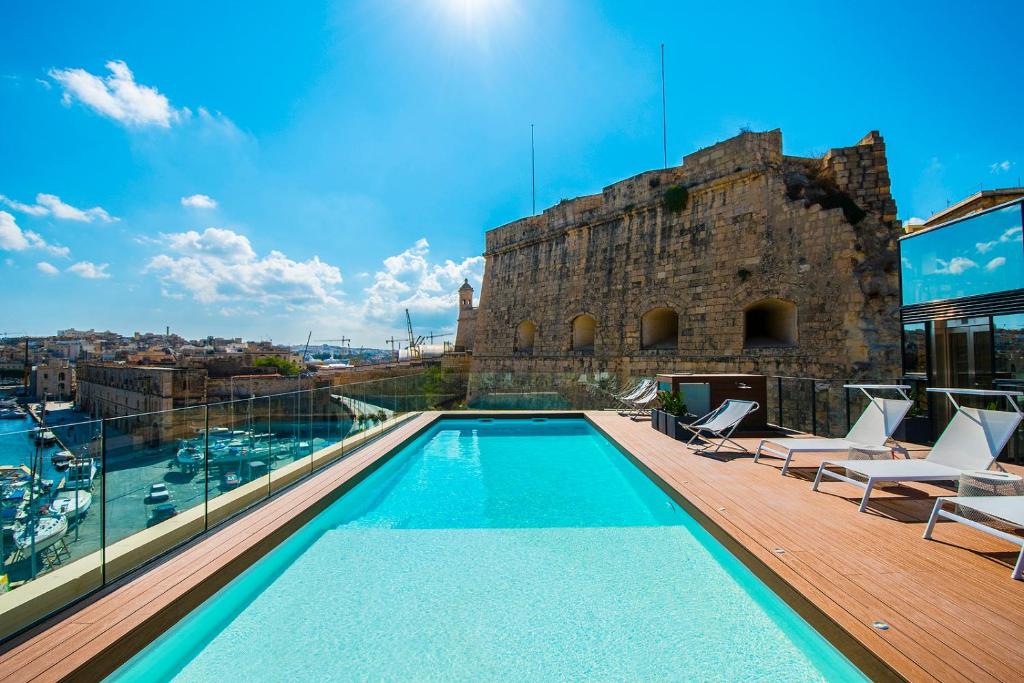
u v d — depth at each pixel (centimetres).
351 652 393
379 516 711
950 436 575
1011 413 516
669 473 743
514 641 403
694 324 1777
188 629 400
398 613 448
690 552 562
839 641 327
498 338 2834
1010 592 369
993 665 282
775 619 410
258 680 362
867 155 1512
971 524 421
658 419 1165
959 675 274
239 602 467
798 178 1591
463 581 506
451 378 3372
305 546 600
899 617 335
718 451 908
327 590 491
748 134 1666
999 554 439
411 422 1389
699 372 1733
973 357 850
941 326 924
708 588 480
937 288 939
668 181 1945
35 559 357
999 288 805
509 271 2834
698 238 1808
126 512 440
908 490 645
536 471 971
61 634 337
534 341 2545
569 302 2345
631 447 952
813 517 542
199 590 414
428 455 1124
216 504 562
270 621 439
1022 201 762
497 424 1504
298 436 757
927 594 367
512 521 682
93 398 4928
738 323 1641
